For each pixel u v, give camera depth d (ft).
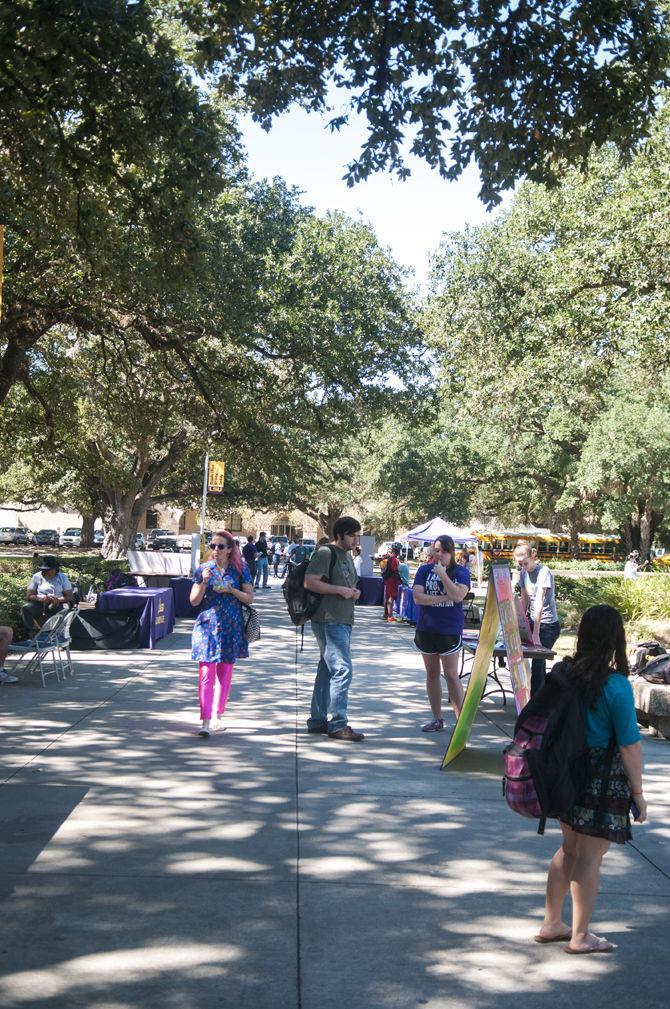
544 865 17.88
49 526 315.17
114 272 48.75
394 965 13.41
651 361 68.59
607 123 34.55
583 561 218.38
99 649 49.24
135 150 39.32
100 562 100.12
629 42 33.99
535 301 71.87
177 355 71.31
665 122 56.44
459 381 84.28
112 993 12.26
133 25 36.01
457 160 35.73
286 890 16.08
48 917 14.56
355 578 29.40
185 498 167.73
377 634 64.13
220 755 25.84
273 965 13.25
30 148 41.57
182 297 57.52
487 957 13.79
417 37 33.55
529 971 13.37
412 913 15.33
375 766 25.36
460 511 214.28
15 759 24.39
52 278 56.80
